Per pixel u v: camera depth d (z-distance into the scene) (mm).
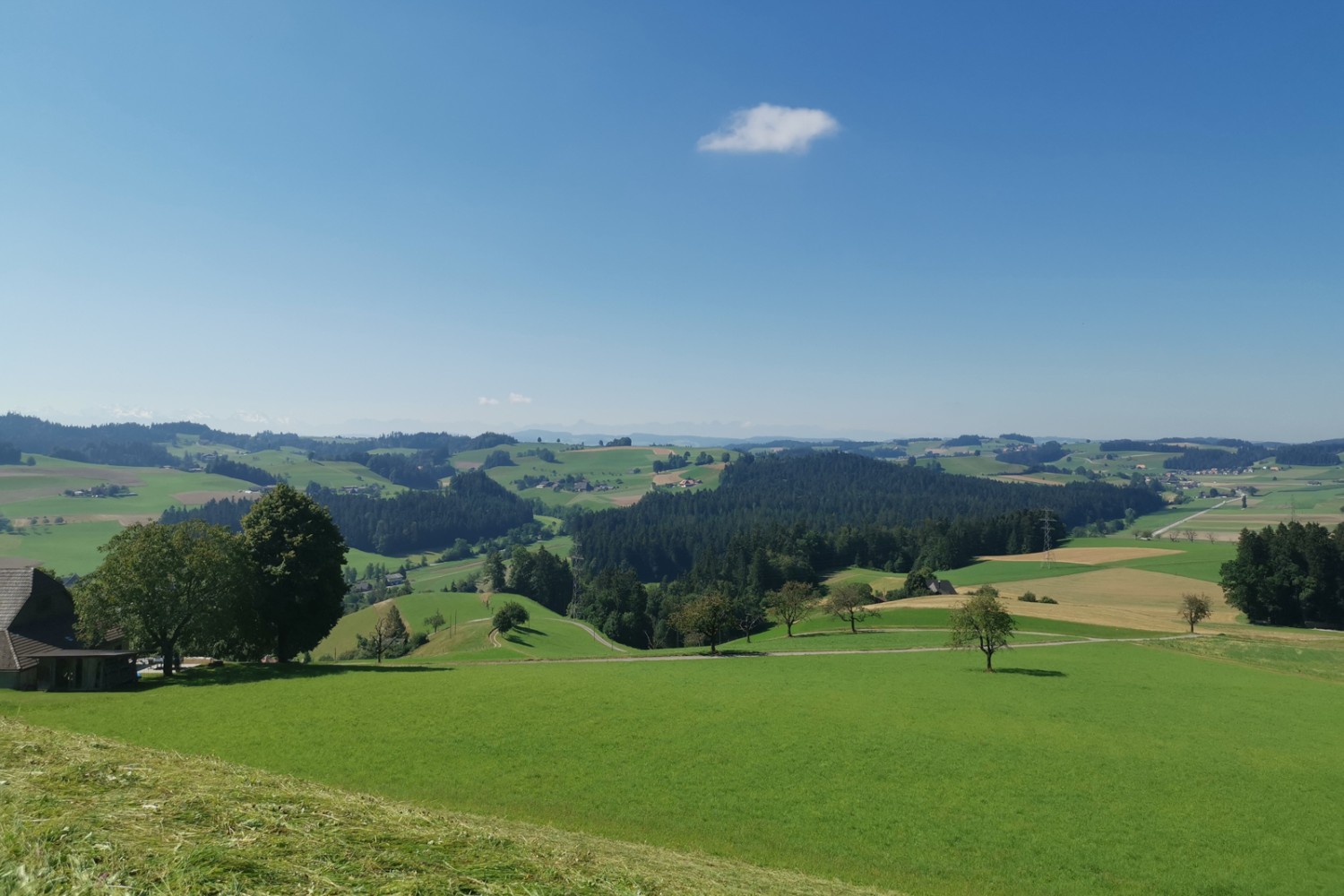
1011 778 31938
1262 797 30562
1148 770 33531
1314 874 24047
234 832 9258
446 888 8398
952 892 21797
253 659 57875
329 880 8141
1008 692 50938
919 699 47312
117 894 7141
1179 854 25219
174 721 34062
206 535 52156
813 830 25875
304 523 56125
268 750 30406
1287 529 100562
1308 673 62656
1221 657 69875
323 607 56906
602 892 9438
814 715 41188
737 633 110125
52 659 44281
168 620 48031
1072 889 22594
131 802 9953
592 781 29203
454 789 27312
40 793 10008
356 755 30406
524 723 36406
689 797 28109
